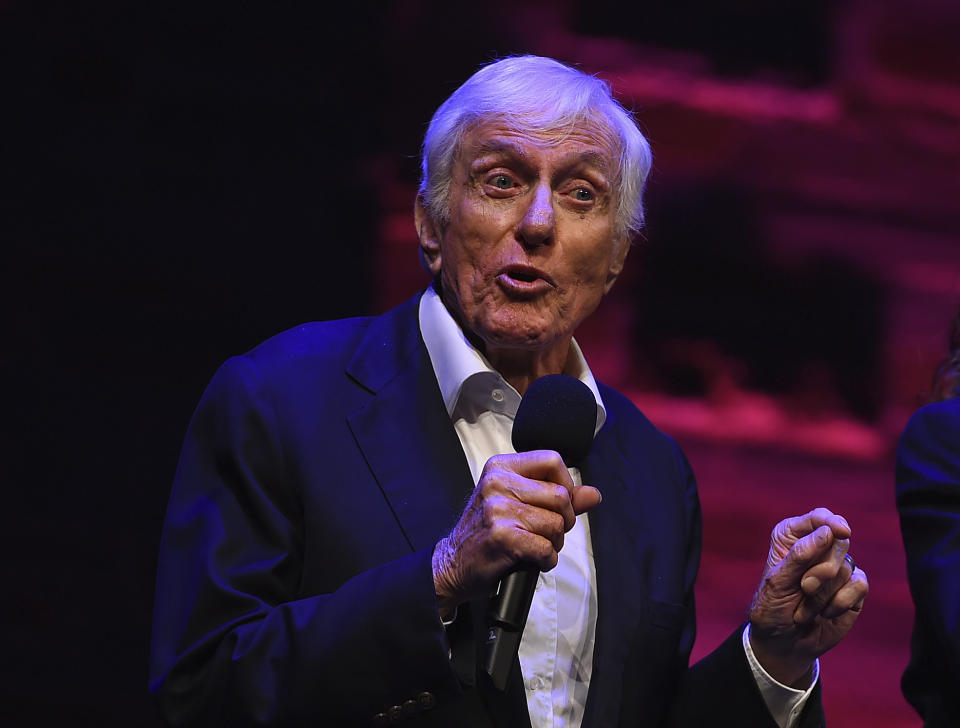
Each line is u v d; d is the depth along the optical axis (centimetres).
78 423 1620
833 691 1845
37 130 1652
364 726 530
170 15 1703
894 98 2061
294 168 1762
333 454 597
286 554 582
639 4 1967
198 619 561
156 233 1695
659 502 682
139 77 1694
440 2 1831
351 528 580
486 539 502
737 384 2027
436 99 1819
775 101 2036
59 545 1571
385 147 1802
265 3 1738
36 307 1638
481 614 580
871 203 2077
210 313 1708
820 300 2058
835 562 589
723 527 1964
